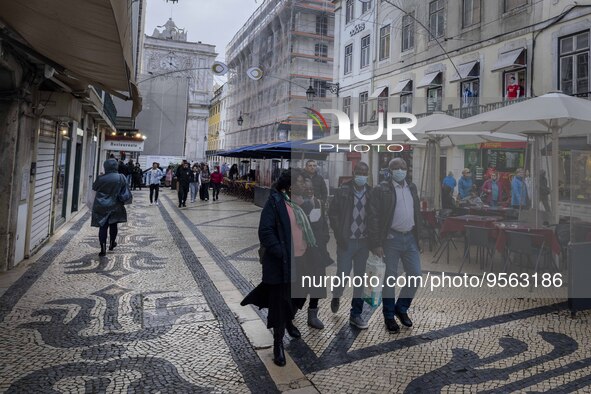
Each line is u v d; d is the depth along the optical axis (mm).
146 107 27734
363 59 18406
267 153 16203
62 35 3131
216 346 3145
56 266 5344
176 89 28203
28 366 2717
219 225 9586
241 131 36000
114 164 6227
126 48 3164
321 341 3295
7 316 3562
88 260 5734
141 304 4012
